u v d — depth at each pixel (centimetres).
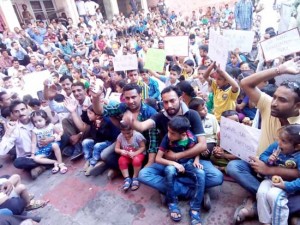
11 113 331
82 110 323
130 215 228
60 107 374
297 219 174
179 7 1789
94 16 1327
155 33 1304
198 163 221
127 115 230
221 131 230
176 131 210
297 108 174
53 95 377
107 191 262
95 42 1055
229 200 224
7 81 515
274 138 195
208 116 272
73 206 250
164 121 243
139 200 243
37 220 219
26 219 206
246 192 230
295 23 541
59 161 316
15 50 813
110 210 237
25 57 797
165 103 228
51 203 258
